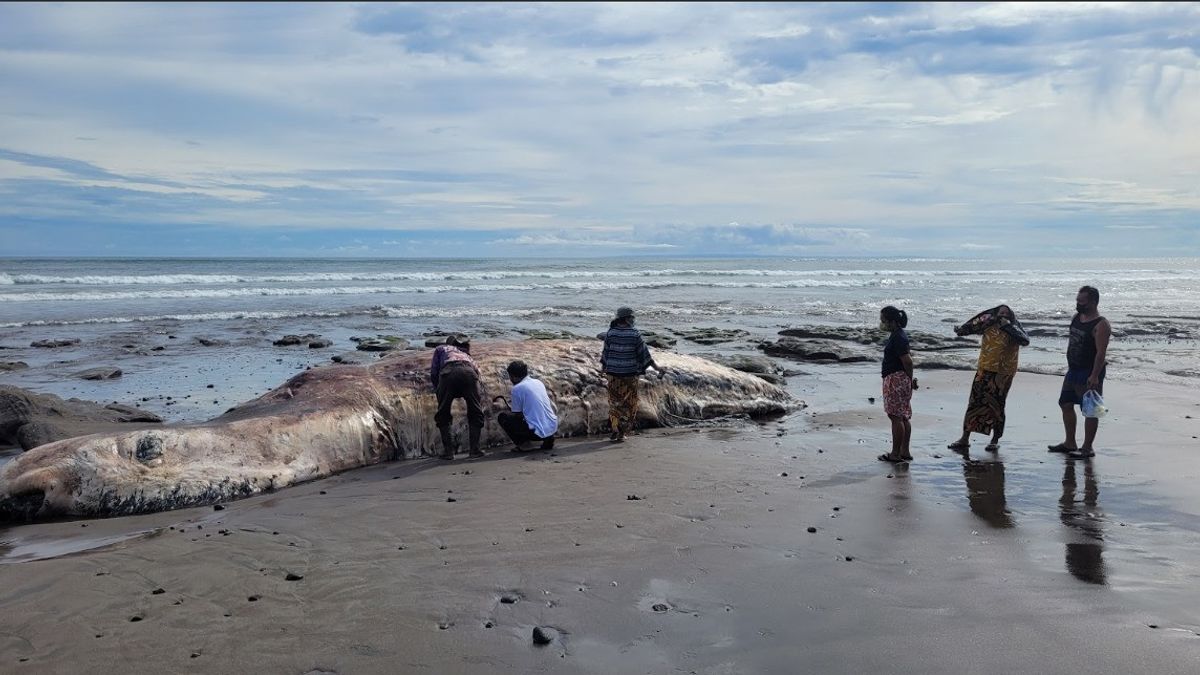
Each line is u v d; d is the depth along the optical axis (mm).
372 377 9906
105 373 15102
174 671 4316
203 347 19797
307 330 23797
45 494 7445
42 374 15469
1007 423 10984
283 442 8672
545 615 4957
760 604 5082
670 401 11281
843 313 30109
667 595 5238
